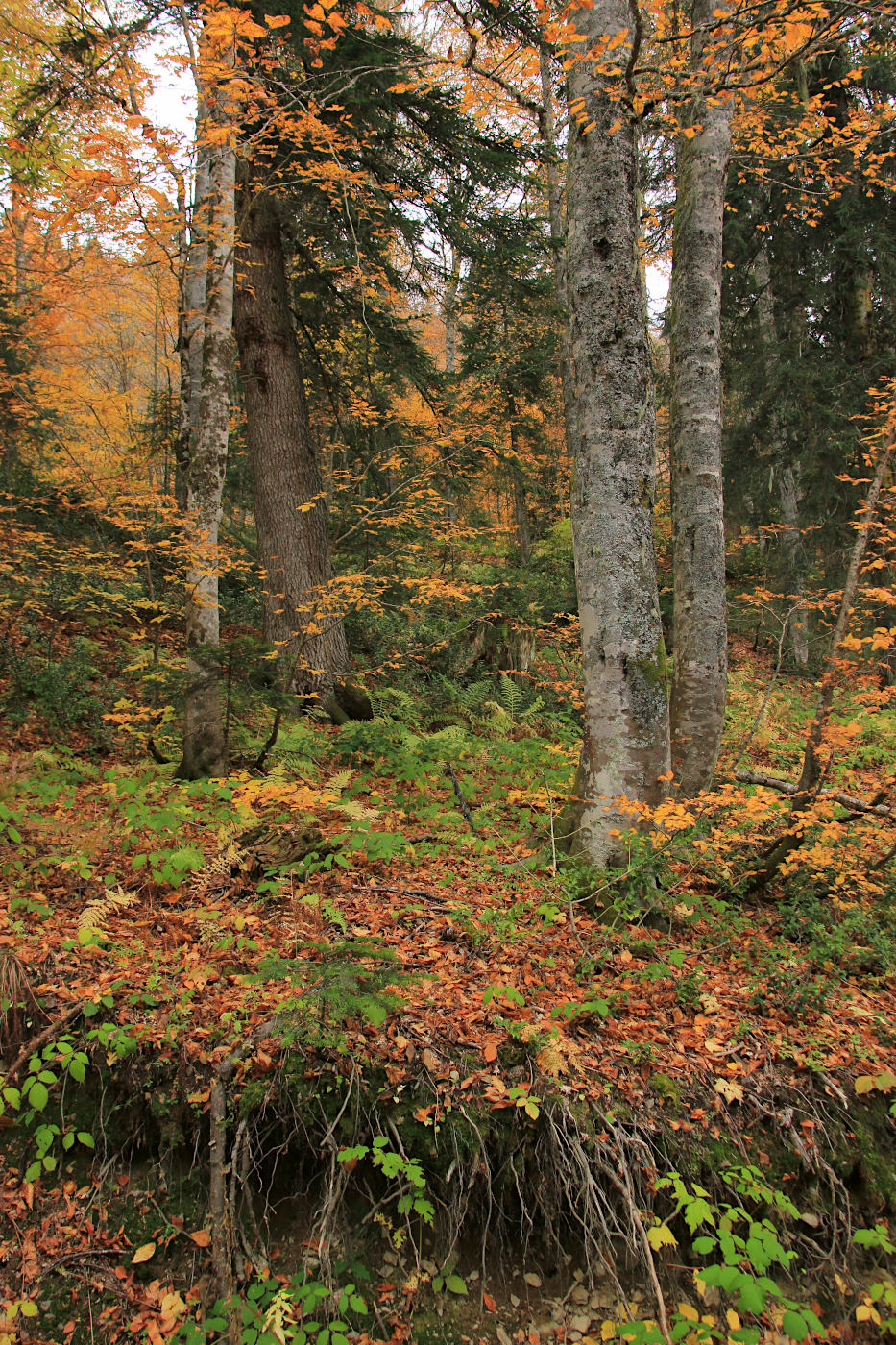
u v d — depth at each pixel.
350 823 5.18
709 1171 3.07
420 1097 3.11
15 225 8.59
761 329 13.98
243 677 6.13
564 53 4.45
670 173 10.21
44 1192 3.09
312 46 4.62
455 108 7.96
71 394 10.53
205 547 5.88
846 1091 3.38
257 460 8.81
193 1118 3.12
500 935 4.04
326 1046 3.14
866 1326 2.93
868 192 8.39
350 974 3.10
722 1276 2.51
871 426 11.35
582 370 4.46
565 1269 3.00
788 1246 3.03
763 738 8.94
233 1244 2.87
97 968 3.61
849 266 11.91
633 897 4.31
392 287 9.64
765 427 13.51
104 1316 2.78
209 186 6.53
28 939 3.71
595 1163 3.03
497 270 9.85
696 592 5.59
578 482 4.56
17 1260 2.89
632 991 3.78
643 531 4.44
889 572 10.88
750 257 12.83
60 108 7.12
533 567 16.17
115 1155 3.16
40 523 9.65
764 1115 3.25
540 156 9.06
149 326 18.27
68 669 7.57
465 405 10.50
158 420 10.12
